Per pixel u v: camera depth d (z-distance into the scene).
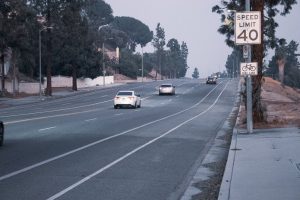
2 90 76.56
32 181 12.89
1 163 15.73
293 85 153.75
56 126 29.86
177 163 16.39
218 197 10.33
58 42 81.00
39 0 79.25
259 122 28.02
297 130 24.05
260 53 27.89
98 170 14.67
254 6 27.98
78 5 82.38
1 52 74.12
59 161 16.23
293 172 13.06
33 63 92.00
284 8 32.03
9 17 65.38
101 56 109.88
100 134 25.19
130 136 24.38
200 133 26.69
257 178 12.34
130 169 15.00
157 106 56.34
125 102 51.94
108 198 11.12
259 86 28.02
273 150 17.44
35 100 68.50
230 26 38.00
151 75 185.88
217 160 17.23
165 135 25.23
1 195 11.22
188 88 96.81
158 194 11.69
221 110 49.72
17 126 29.72
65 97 77.62
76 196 11.23
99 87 105.19
